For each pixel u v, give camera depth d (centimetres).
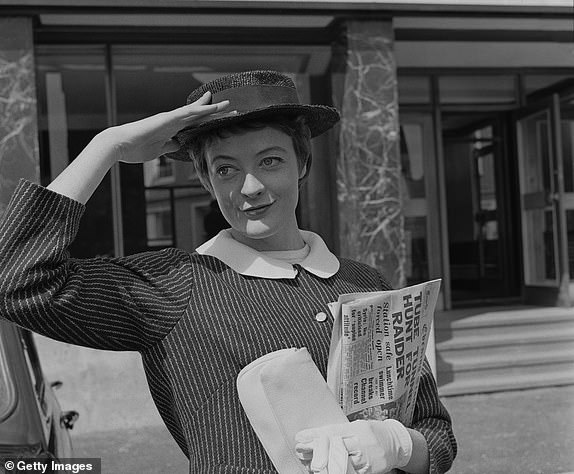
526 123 958
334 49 692
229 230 167
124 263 149
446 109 942
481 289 1026
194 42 709
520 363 746
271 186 153
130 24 673
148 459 552
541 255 948
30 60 610
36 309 131
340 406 144
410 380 154
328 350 150
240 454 140
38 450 240
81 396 642
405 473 151
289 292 156
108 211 710
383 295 146
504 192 1011
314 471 130
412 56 852
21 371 265
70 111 700
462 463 507
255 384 137
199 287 150
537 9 682
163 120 149
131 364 652
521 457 517
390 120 663
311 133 172
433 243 940
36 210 136
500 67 938
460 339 775
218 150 153
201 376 144
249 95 152
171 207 720
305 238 174
